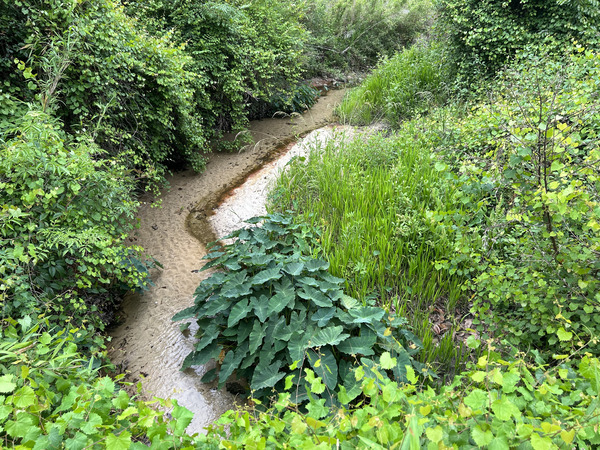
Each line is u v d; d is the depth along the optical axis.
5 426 1.46
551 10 5.69
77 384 2.05
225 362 2.90
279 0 9.19
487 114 4.52
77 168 3.12
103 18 4.23
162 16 6.36
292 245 3.96
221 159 6.87
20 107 3.62
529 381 1.63
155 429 1.57
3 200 2.84
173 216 5.29
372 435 1.47
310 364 2.50
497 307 2.89
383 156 5.39
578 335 2.27
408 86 7.59
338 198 4.63
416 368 2.61
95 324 3.28
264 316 2.86
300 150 6.66
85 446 1.48
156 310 3.81
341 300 3.06
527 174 2.45
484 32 6.16
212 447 1.66
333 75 11.66
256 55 7.07
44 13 3.69
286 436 1.72
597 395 1.39
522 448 1.31
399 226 3.86
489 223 3.26
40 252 2.78
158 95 5.11
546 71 4.55
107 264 3.50
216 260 3.79
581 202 2.09
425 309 3.35
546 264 2.47
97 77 4.10
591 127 3.22
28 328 2.32
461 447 1.39
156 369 3.20
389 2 13.41
